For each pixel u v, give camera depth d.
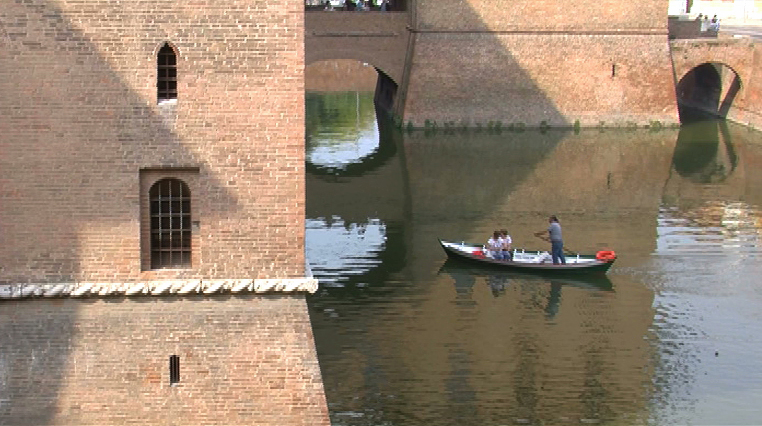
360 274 70.75
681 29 132.75
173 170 42.94
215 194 43.03
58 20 41.94
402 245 76.88
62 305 43.03
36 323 43.00
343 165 101.88
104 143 42.56
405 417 50.91
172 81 42.88
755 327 62.25
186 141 42.72
